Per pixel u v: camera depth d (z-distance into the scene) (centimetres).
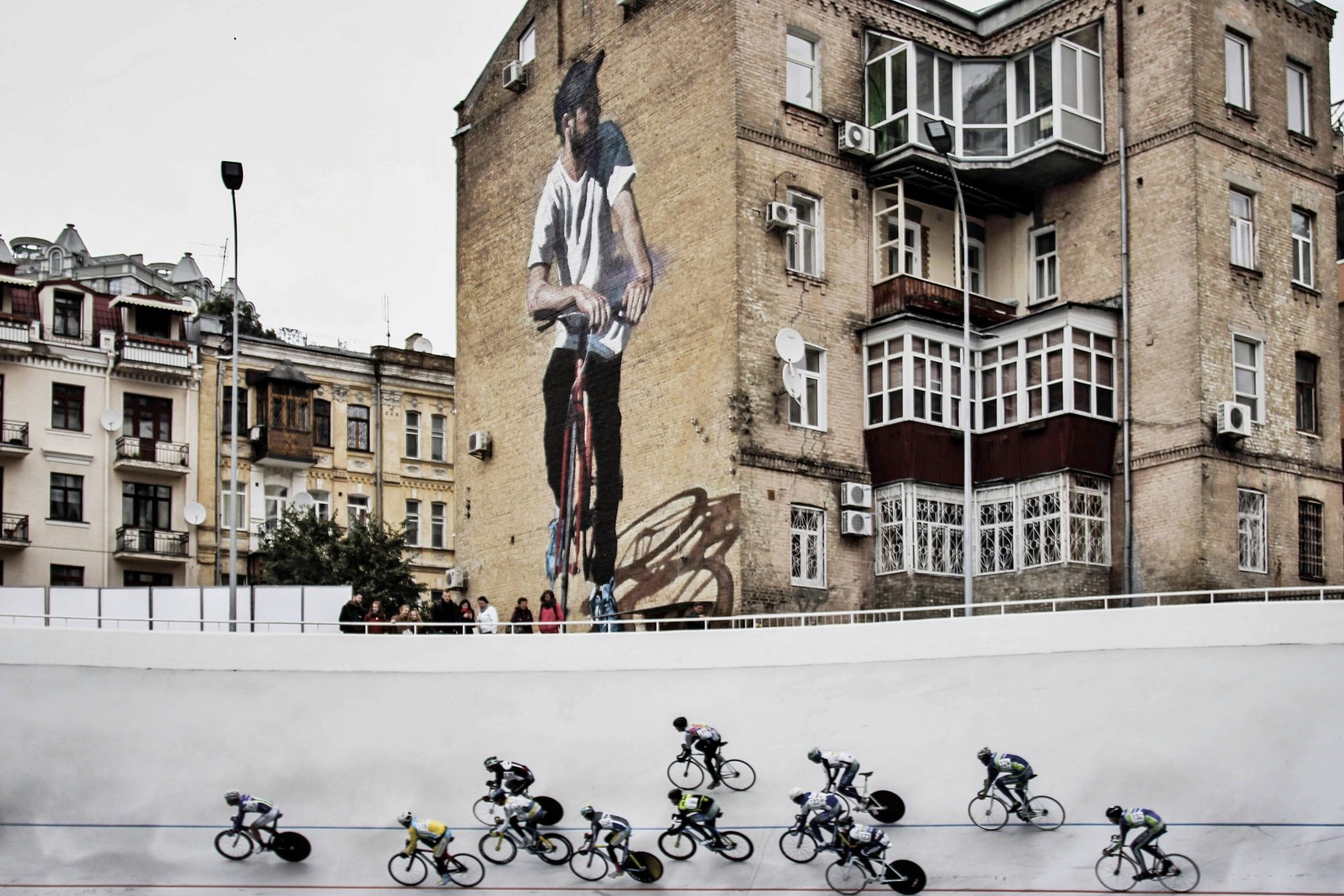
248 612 3066
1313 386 3462
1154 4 3353
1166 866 1950
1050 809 2112
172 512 5178
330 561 4828
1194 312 3206
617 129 3569
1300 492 3344
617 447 3444
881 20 3503
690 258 3316
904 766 2266
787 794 2241
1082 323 3266
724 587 3117
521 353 3781
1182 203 3256
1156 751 2164
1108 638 2266
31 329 5028
